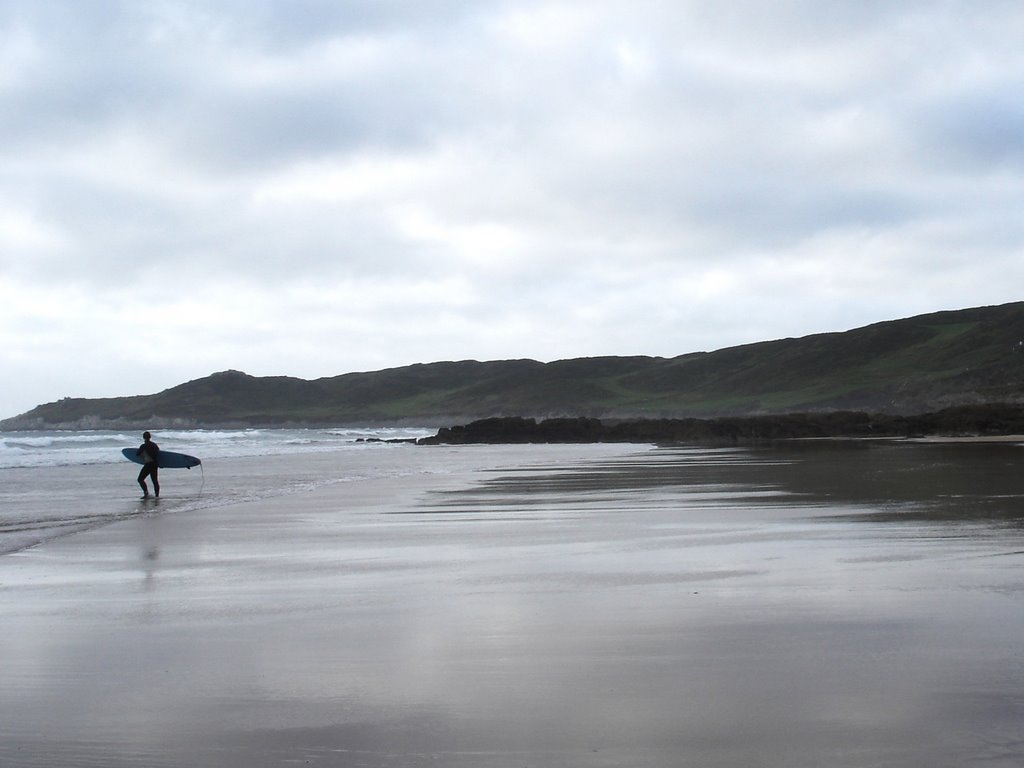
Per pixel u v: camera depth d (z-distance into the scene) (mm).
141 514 18141
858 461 33750
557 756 4535
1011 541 11477
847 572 9359
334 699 5430
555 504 18797
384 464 42781
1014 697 5227
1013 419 75812
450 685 5668
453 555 11430
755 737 4715
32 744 4766
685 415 174875
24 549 12688
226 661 6297
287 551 12094
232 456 56438
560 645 6562
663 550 11422
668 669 5898
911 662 5918
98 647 6742
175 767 4469
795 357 190875
